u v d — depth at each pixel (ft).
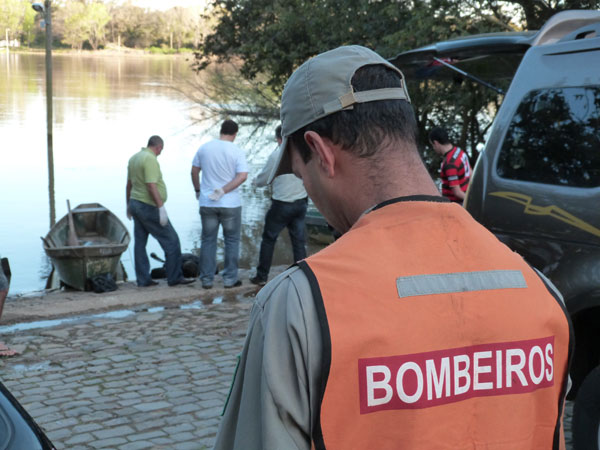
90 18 484.74
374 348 2.82
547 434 3.14
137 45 501.15
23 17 474.08
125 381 15.79
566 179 10.64
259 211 54.60
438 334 2.91
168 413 14.01
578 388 10.82
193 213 51.03
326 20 57.57
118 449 12.41
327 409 2.81
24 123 101.30
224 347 18.38
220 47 69.77
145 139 89.66
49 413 13.94
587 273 10.18
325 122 3.33
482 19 46.42
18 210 50.65
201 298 24.35
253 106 74.08
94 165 70.59
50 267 36.68
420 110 52.85
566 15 12.28
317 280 2.95
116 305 22.68
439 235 3.16
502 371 3.00
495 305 3.05
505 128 11.60
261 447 2.94
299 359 2.85
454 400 2.91
